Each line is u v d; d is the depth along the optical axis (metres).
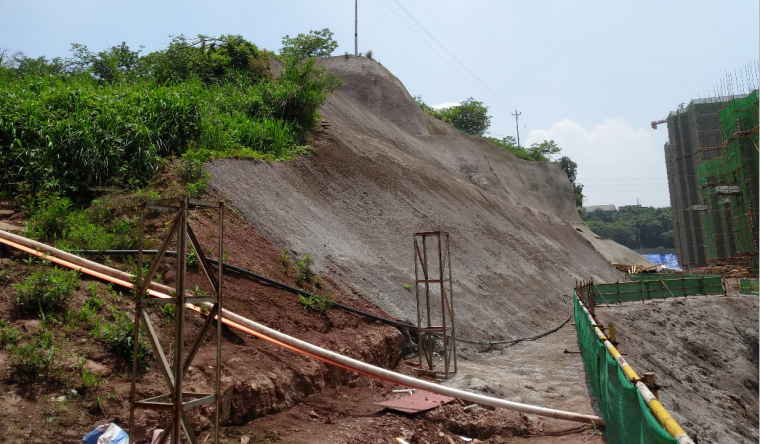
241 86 19.23
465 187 26.19
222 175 12.17
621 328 17.61
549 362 11.52
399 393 8.08
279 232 11.47
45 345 5.27
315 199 14.61
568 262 25.89
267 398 6.25
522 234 24.84
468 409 7.36
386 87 35.12
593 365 8.52
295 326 8.19
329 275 11.14
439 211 19.81
